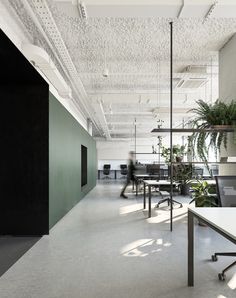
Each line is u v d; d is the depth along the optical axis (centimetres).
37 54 339
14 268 255
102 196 820
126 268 253
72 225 432
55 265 262
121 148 1742
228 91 404
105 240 346
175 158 505
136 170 867
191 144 309
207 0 253
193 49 433
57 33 339
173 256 285
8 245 328
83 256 287
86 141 879
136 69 523
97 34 381
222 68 427
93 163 1123
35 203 381
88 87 649
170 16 281
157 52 445
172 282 223
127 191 960
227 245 321
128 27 362
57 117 443
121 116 1007
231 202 250
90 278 232
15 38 338
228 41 404
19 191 382
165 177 812
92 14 275
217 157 317
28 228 378
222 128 293
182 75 501
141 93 672
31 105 387
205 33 381
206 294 203
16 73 345
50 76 417
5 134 386
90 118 1059
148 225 430
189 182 585
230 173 385
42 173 384
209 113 297
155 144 1706
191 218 219
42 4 277
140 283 222
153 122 1120
